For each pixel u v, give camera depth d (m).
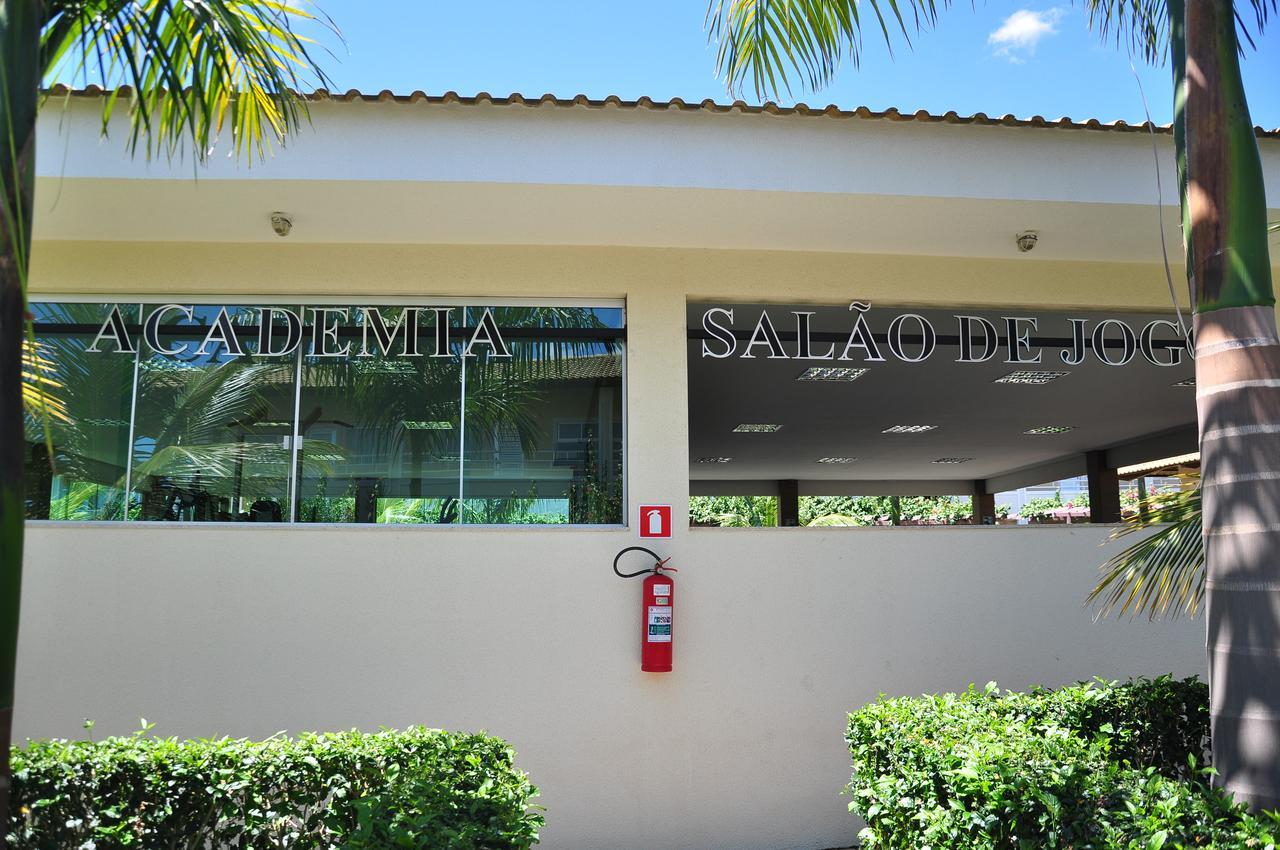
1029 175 5.65
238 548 5.91
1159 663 6.36
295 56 4.28
